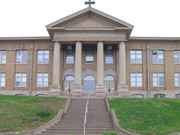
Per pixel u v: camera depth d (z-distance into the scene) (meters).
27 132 16.36
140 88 34.53
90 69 35.00
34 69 35.31
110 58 35.53
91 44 34.66
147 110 20.66
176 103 23.19
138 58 35.28
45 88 34.84
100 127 18.12
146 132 16.55
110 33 32.12
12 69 35.62
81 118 20.09
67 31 32.03
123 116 19.80
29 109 20.78
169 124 18.11
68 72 35.12
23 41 35.97
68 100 25.17
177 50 35.59
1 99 23.38
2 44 36.16
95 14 32.09
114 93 34.66
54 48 32.03
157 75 34.97
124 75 31.19
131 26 31.47
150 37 34.84
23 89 35.03
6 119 18.05
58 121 19.38
